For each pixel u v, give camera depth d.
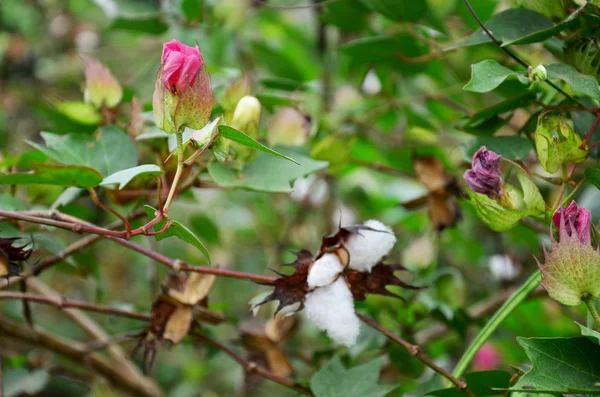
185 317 0.85
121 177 0.75
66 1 1.55
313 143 1.00
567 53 0.80
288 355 0.99
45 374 1.03
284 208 1.33
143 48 1.50
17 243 0.81
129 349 1.25
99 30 1.53
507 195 0.78
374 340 0.95
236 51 1.12
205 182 0.88
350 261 0.80
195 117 0.76
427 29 1.01
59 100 0.95
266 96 0.93
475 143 0.84
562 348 0.74
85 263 0.94
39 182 0.76
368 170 1.28
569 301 0.75
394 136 1.11
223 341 0.95
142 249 0.82
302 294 0.79
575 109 0.81
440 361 1.09
